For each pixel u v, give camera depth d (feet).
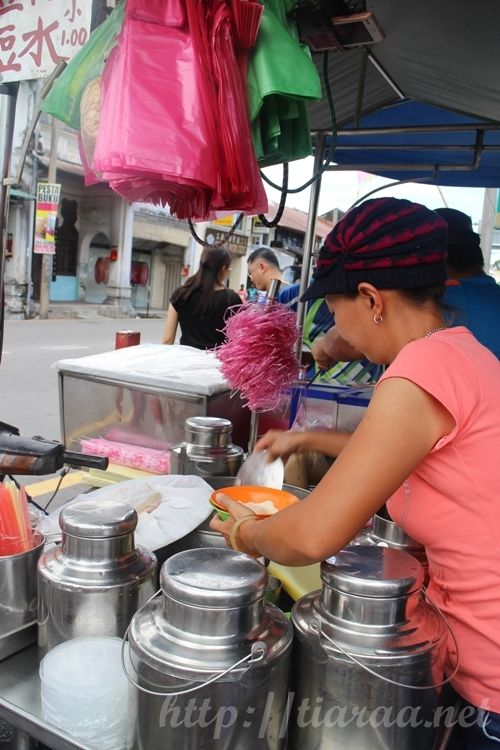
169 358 7.74
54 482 11.64
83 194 55.93
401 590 2.58
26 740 3.22
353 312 2.98
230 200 4.02
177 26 3.49
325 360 5.81
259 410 5.24
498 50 5.98
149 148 3.43
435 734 2.78
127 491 4.16
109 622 2.97
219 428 4.93
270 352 4.86
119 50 3.52
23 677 3.09
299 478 5.23
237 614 2.48
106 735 2.70
